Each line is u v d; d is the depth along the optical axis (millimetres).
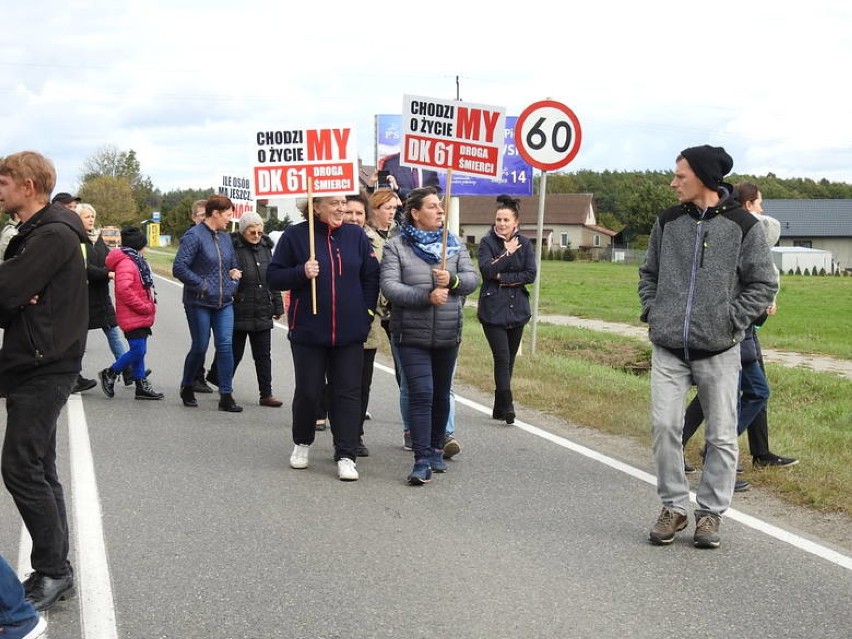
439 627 4523
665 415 5812
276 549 5598
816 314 31125
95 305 10797
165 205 106062
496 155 8000
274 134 7582
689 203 5852
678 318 5754
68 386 4664
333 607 4750
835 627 4578
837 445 8250
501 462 7773
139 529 5938
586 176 149000
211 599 4836
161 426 9031
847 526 6156
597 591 5000
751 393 7234
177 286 32406
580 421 9406
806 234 100562
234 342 10203
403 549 5629
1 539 5703
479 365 12758
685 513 5816
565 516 6324
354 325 7254
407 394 8195
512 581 5129
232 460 7738
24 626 4129
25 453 4562
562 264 82625
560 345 16797
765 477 7129
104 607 4719
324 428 9000
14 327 4559
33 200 4629
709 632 4496
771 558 5531
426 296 7055
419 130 8156
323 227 7371
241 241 10039
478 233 107875
